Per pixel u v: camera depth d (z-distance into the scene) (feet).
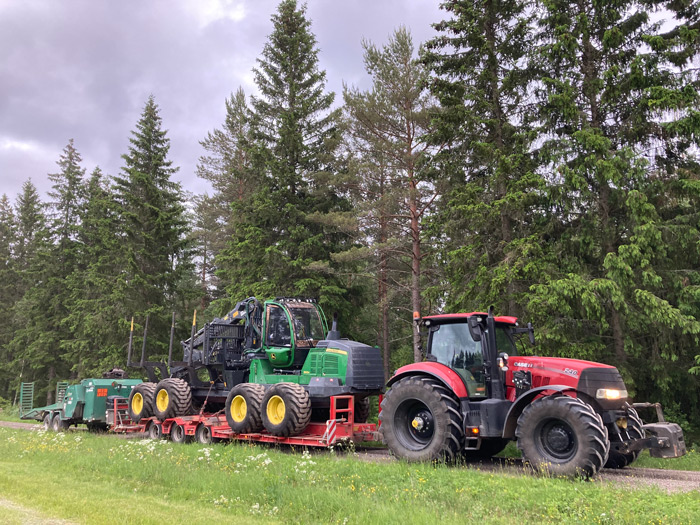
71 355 101.09
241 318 47.96
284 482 24.62
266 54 82.23
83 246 114.01
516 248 47.67
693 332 41.73
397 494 22.47
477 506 20.24
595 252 49.88
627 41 50.14
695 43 47.06
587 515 18.74
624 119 49.78
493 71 54.85
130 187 94.38
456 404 31.17
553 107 49.70
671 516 18.31
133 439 46.29
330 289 68.08
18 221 157.48
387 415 33.14
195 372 49.93
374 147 68.39
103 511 20.21
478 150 51.49
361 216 67.15
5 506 21.04
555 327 44.78
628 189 46.39
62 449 38.60
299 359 42.29
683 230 45.09
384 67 66.90
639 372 48.67
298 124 75.51
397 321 94.12
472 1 56.49
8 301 147.74
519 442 28.04
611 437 29.04
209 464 30.66
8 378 130.72
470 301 51.55
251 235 70.38
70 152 122.83
